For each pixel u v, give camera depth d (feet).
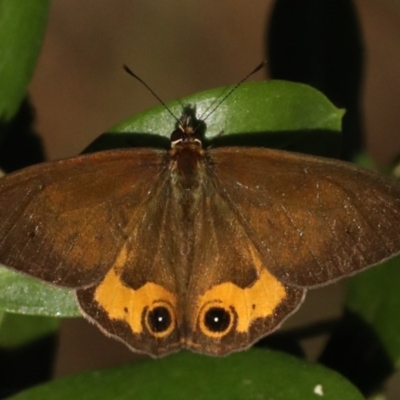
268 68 0.61
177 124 0.57
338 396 0.54
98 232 0.57
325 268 0.57
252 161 0.57
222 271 0.57
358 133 0.61
